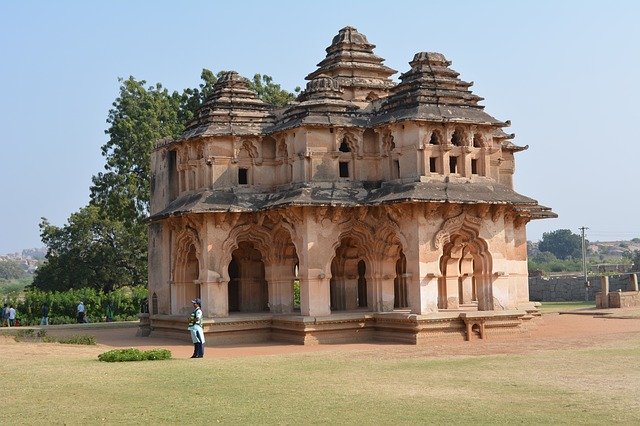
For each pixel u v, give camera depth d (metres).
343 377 17.81
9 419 13.57
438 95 28.92
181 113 53.38
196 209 29.00
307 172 29.33
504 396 14.77
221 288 29.59
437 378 17.36
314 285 28.44
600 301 46.47
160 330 32.78
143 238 60.34
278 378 17.80
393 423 12.59
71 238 68.81
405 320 27.16
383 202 27.80
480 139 29.42
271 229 30.48
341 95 31.50
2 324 48.12
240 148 31.11
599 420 12.48
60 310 50.81
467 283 33.72
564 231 177.00
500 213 28.80
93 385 17.00
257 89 53.84
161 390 16.22
